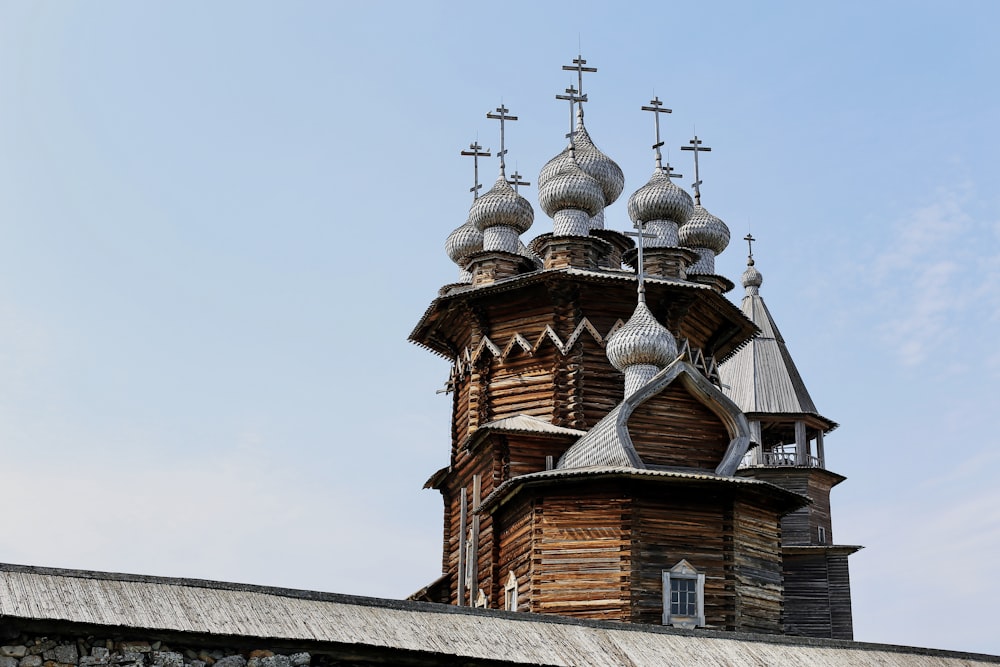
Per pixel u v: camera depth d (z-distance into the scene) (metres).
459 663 30.47
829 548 74.31
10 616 26.61
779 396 77.50
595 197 57.06
